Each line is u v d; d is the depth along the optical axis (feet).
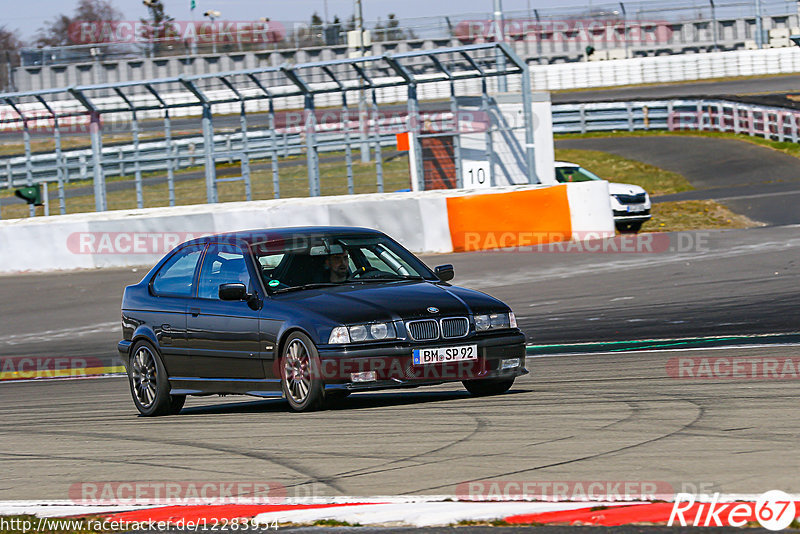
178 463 51.90
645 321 108.78
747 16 442.50
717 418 53.83
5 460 56.85
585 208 172.35
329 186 226.79
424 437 53.52
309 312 64.18
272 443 55.16
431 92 332.80
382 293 66.08
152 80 215.10
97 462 54.08
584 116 354.54
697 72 422.82
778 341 87.30
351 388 61.93
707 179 270.26
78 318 149.28
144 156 221.46
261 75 370.32
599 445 48.49
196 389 71.31
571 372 79.20
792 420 52.03
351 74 344.90
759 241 160.35
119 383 98.53
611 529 34.63
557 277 144.97
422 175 212.23
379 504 39.81
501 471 44.32
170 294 74.43
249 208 179.32
